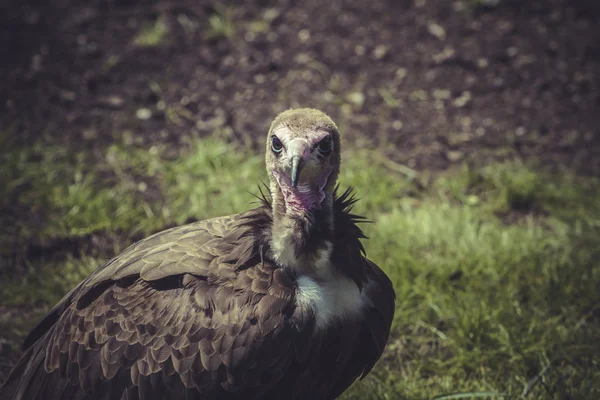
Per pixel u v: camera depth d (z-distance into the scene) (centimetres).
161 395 619
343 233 643
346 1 1623
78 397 637
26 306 927
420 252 1019
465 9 1605
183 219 1076
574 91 1406
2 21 1534
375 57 1479
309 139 620
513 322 884
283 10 1606
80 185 1124
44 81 1379
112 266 664
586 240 1046
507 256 993
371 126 1313
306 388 639
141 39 1498
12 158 1156
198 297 616
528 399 785
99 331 633
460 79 1434
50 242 1020
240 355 604
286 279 621
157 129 1288
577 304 924
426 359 857
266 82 1410
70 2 1616
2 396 688
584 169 1224
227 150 1227
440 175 1208
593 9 1612
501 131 1312
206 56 1467
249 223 647
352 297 636
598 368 826
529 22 1578
